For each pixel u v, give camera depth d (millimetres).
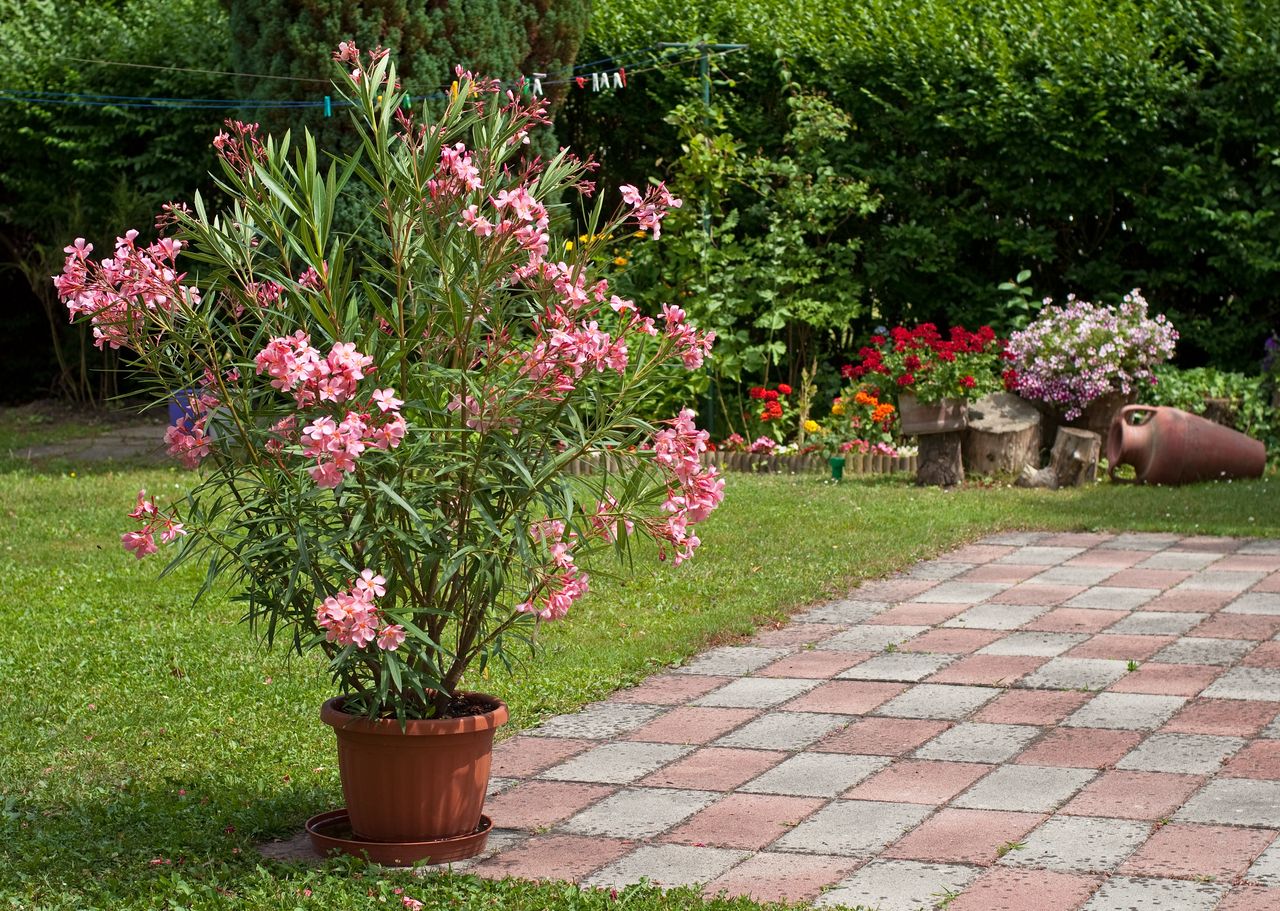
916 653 6617
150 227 14992
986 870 4133
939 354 11008
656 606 7469
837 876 4117
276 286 4250
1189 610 7250
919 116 13117
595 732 5613
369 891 3980
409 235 4164
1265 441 12055
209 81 14664
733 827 4547
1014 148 12828
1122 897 3914
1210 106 12602
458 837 4305
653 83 13898
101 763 5160
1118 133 12516
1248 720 5492
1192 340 13023
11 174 15484
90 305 4066
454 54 11055
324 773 5074
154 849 4293
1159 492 10734
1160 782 4848
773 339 13688
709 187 13203
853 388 12469
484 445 4027
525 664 6426
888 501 10242
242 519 4195
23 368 16406
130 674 6250
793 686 6164
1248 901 3863
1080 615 7219
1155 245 12781
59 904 3887
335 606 3795
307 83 10867
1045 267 13422
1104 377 11430
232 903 3889
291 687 6082
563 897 3928
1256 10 12641
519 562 4262
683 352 4258
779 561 8367
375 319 4062
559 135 14227
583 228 14023
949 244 13109
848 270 13148
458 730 4188
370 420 3871
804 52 13484
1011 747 5270
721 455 12289
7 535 9062
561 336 3922
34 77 15008
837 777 5004
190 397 4211
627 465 4277
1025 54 12812
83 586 7836
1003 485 11156
